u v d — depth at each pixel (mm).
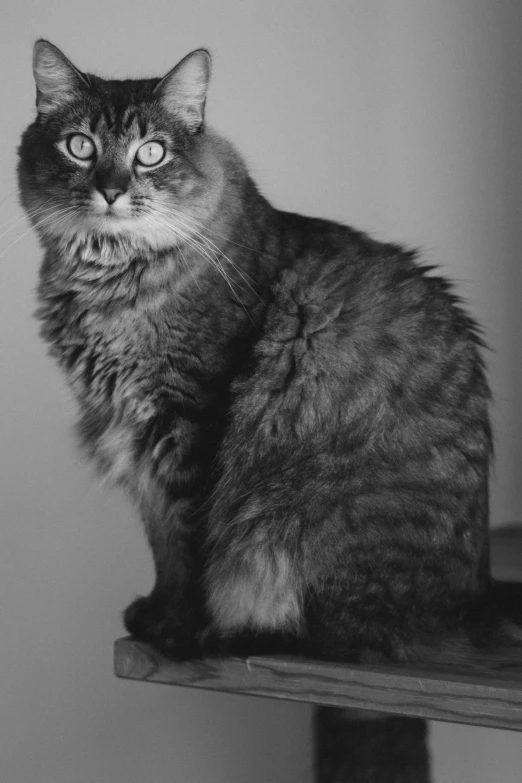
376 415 1519
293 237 1672
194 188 1625
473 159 2328
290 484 1520
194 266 1587
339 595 1473
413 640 1461
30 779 2279
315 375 1552
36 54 1619
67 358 1678
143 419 1577
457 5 2299
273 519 1513
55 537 2309
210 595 1546
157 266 1597
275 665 1421
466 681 1301
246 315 1571
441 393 1551
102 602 2297
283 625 1500
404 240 2338
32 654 2299
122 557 2297
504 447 2412
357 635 1450
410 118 2332
